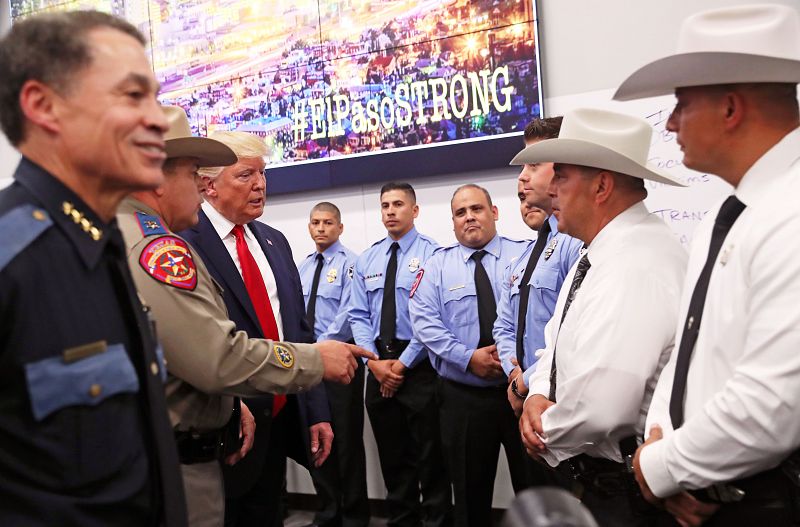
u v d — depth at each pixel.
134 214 1.73
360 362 4.21
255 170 2.36
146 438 1.11
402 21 4.20
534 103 3.93
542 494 0.76
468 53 4.05
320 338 4.39
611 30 3.85
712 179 3.61
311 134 4.45
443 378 3.46
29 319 0.98
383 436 3.99
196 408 1.73
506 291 3.21
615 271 1.70
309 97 4.45
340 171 4.38
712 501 1.32
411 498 3.97
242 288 2.22
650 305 1.66
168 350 1.65
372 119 4.29
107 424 1.03
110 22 1.08
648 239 1.75
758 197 1.34
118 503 1.04
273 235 2.62
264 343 1.79
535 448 1.88
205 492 1.75
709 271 1.42
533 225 3.24
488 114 4.02
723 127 1.38
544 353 2.10
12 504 0.97
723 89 1.38
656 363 1.64
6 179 5.02
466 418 3.35
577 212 1.87
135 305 1.12
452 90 4.10
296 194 4.60
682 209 3.66
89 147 1.04
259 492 2.33
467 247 3.62
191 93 4.73
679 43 1.50
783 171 1.33
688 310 1.47
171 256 1.69
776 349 1.20
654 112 3.72
